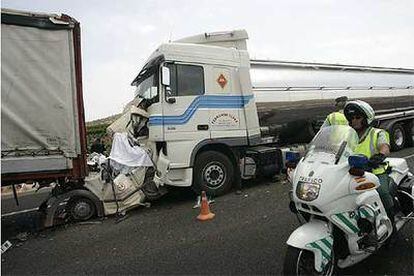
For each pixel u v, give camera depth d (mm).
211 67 8180
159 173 7637
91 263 4914
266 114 9195
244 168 8562
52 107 6312
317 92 10383
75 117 6504
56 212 6691
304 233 3316
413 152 12203
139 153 7684
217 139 8141
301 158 3887
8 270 4926
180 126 7734
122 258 4973
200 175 7930
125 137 7844
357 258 3574
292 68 10133
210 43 8875
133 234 5957
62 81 6375
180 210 7191
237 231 5578
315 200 3264
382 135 4035
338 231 3543
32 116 6176
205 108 8031
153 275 4344
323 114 10508
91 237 6012
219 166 8125
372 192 3555
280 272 4102
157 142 7777
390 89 12961
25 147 6160
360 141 4059
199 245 5156
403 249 4422
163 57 7637
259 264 4348
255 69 9312
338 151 3561
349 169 3426
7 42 5969
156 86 7711
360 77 12062
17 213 8602
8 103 6004
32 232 6648
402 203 4316
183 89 7820
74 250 5488
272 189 8266
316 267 3258
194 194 8523
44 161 6277
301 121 10008
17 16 6000
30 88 6152
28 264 5094
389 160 4730
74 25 6445
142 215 7078
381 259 4191
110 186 7145
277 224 5719
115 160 7359
